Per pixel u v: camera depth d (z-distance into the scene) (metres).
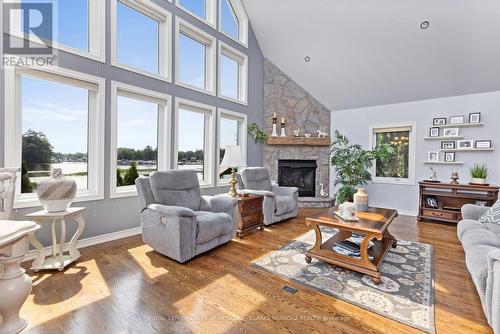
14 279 1.25
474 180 3.85
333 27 4.10
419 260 2.46
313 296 1.82
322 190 5.38
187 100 3.93
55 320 1.51
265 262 2.38
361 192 2.73
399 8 3.43
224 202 2.98
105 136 2.94
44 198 2.17
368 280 2.05
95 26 2.89
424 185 4.11
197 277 2.07
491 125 3.91
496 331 1.21
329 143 5.46
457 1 3.08
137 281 1.99
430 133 4.38
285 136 5.45
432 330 1.46
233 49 4.78
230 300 1.75
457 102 4.20
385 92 4.73
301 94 5.57
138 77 3.28
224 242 2.80
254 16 4.88
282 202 3.74
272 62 5.57
